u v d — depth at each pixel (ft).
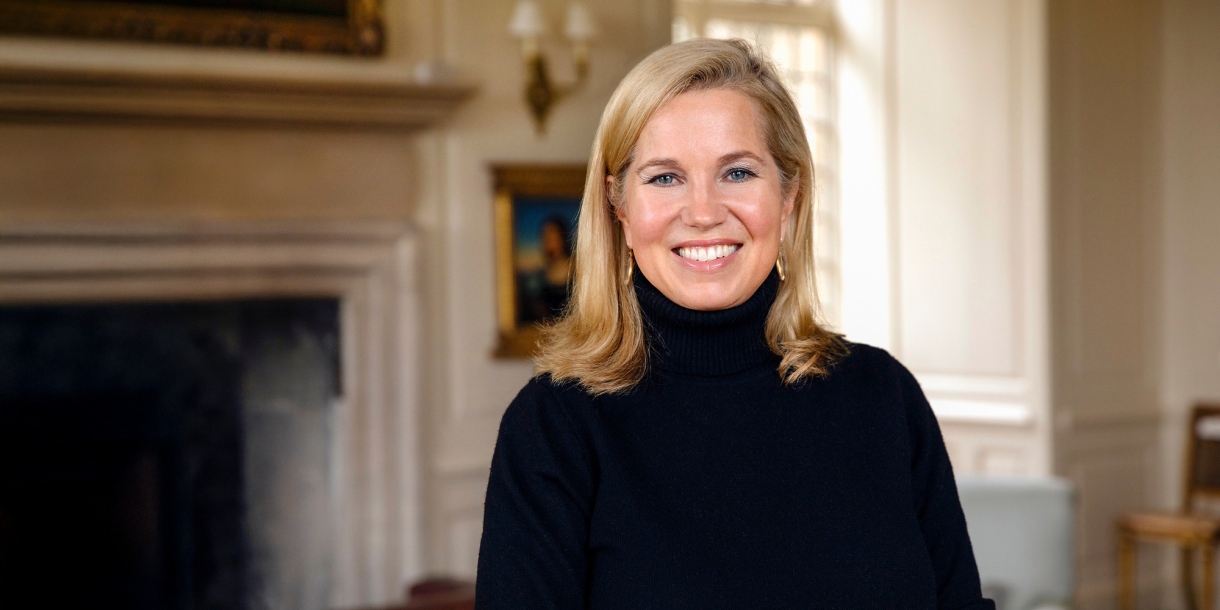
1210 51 18.11
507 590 3.73
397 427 13.87
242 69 12.75
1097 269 17.78
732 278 4.15
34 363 12.21
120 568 12.92
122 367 12.62
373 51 13.38
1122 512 18.02
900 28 18.88
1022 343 17.33
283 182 13.01
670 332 4.26
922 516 4.48
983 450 17.79
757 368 4.34
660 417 4.17
